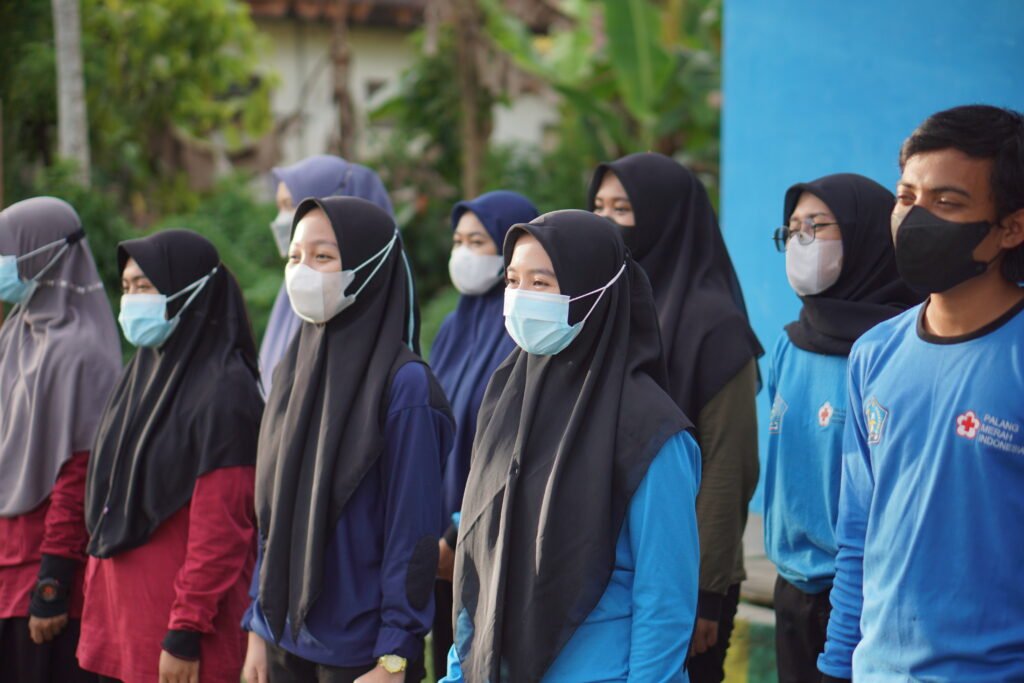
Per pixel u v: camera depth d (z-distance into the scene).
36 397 3.98
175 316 3.70
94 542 3.64
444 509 4.14
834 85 6.04
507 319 2.65
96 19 11.01
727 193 6.69
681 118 11.45
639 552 2.46
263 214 11.22
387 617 3.04
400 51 16.97
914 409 2.37
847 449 2.63
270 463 3.26
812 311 3.45
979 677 2.22
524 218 4.46
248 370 3.74
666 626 2.44
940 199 2.28
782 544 3.42
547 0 14.52
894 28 5.73
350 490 3.08
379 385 3.15
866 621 2.44
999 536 2.21
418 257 11.75
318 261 3.23
